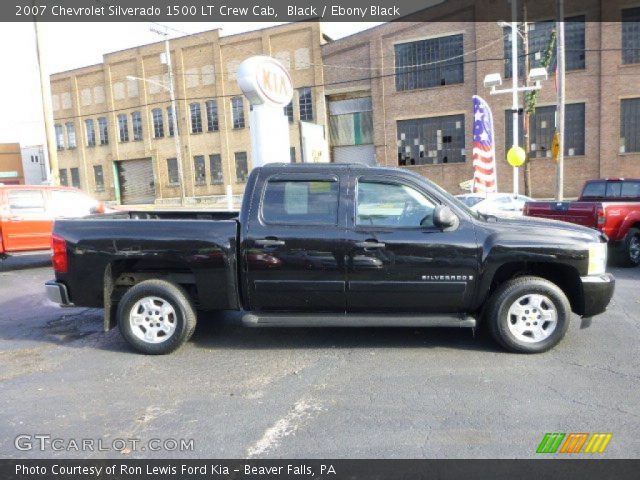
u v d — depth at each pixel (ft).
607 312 20.29
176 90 125.80
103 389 13.66
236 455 10.25
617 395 12.54
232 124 120.67
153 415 12.06
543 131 89.66
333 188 15.89
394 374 14.23
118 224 16.38
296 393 13.14
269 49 114.11
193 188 127.44
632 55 82.84
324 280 15.62
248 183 16.28
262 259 15.70
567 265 15.30
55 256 16.63
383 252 15.35
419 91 99.19
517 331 15.56
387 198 15.76
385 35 100.94
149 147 131.75
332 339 17.47
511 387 13.12
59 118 144.87
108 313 16.66
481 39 91.91
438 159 99.35
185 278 16.98
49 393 13.46
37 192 35.06
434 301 15.66
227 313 21.11
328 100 111.65
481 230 15.44
